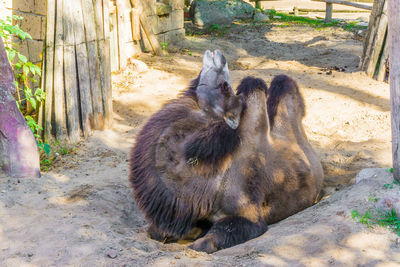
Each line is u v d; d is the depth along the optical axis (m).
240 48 14.10
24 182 5.30
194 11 18.52
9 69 5.40
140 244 4.05
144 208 3.97
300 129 5.28
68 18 6.77
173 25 13.98
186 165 3.91
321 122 7.93
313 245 3.75
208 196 4.08
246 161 4.29
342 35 15.95
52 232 4.18
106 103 7.52
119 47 10.55
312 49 13.55
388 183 4.42
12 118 5.38
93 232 4.21
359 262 3.51
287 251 3.73
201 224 4.43
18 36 7.43
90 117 7.28
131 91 9.09
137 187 3.96
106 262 3.65
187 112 3.99
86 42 7.14
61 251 3.83
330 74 10.35
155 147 3.88
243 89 4.47
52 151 6.54
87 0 7.16
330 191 5.56
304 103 5.48
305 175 4.85
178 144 3.90
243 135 4.28
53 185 5.41
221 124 4.00
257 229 4.18
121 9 10.55
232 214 4.20
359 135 7.43
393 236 3.78
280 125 5.05
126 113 8.20
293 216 4.55
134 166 3.98
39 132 6.80
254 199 4.31
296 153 4.91
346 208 4.22
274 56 12.99
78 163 6.27
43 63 6.80
